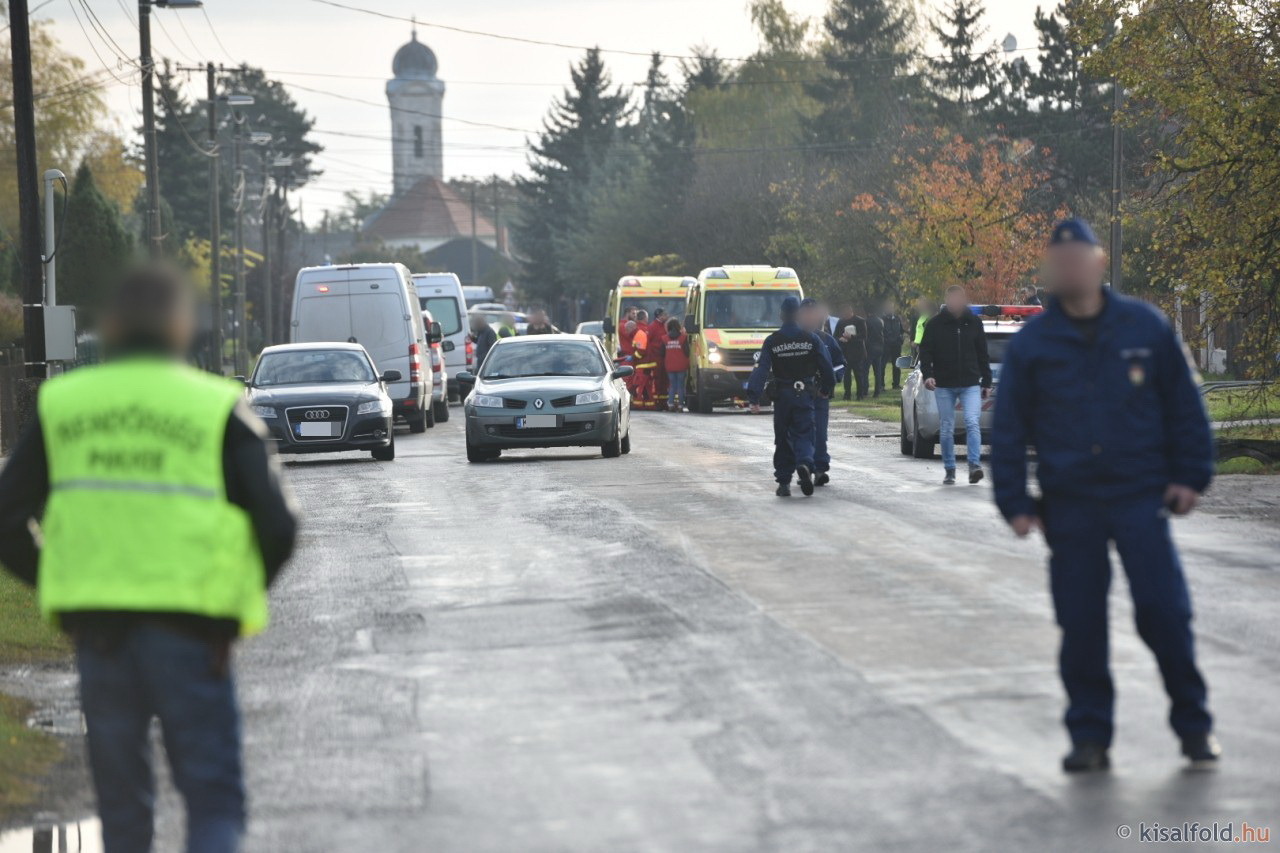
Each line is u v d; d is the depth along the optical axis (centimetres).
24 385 5431
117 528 1258
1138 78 5825
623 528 3859
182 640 1262
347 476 5775
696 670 2242
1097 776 1662
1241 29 5691
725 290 9788
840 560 3241
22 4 5688
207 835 1274
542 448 6738
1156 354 1683
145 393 1274
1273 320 5812
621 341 10969
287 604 2989
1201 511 4050
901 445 6297
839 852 1443
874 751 1784
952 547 3416
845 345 10012
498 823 1582
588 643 2480
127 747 1298
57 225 13175
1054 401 1698
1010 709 1958
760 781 1686
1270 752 1742
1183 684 1698
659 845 1489
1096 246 1689
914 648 2334
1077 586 1694
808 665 2241
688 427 8088
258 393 6588
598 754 1827
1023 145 19888
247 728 2039
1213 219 5734
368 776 1781
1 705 2255
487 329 10425
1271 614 2558
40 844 1638
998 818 1526
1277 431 5844
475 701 2133
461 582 3153
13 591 3322
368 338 8475
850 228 14688
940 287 12075
